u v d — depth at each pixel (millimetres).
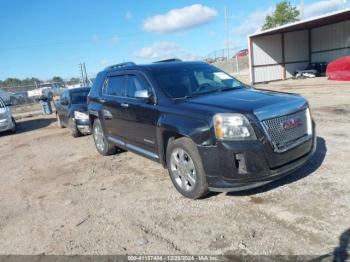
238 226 3848
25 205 5410
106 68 7594
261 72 28656
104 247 3787
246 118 4031
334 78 22641
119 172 6508
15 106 33281
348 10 21734
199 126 4285
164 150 5176
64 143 10547
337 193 4316
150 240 3814
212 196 4734
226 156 4047
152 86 5422
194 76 5699
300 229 3609
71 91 12320
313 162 5543
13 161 8914
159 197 4992
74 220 4590
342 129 7684
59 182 6418
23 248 4004
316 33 30094
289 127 4277
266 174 4047
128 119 6027
